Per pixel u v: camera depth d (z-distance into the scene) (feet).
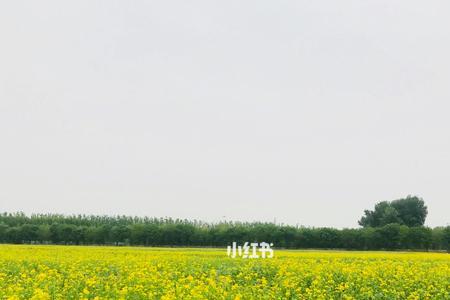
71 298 62.90
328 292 76.54
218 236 289.94
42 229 307.37
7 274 88.22
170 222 341.82
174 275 87.10
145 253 146.82
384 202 413.80
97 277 80.53
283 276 86.58
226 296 61.77
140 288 65.31
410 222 395.96
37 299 56.90
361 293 76.43
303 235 285.84
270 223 316.81
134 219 361.92
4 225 312.91
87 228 306.55
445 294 78.59
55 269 90.74
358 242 283.18
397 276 88.38
